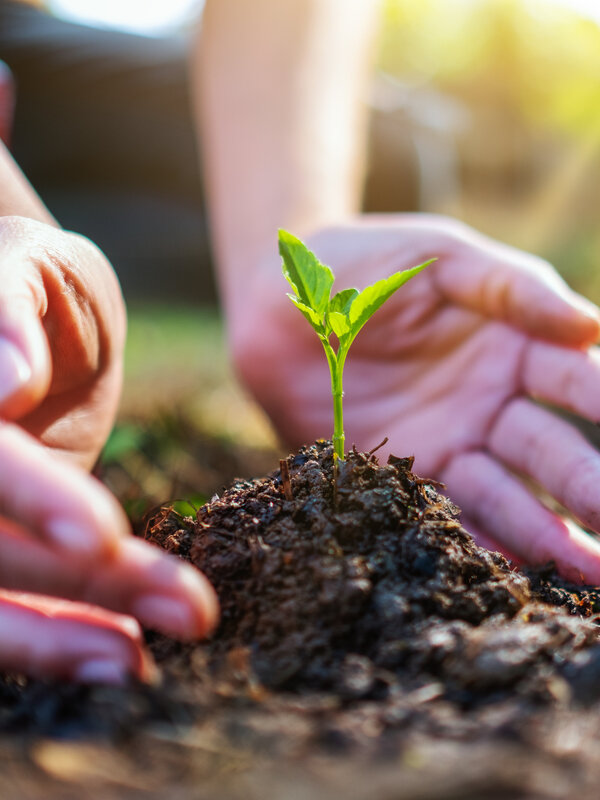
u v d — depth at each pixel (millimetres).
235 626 189
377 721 151
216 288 1004
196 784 131
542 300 269
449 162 900
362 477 204
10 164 261
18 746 146
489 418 279
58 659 164
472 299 284
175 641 192
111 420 250
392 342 300
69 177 863
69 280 211
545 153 1576
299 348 324
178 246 955
